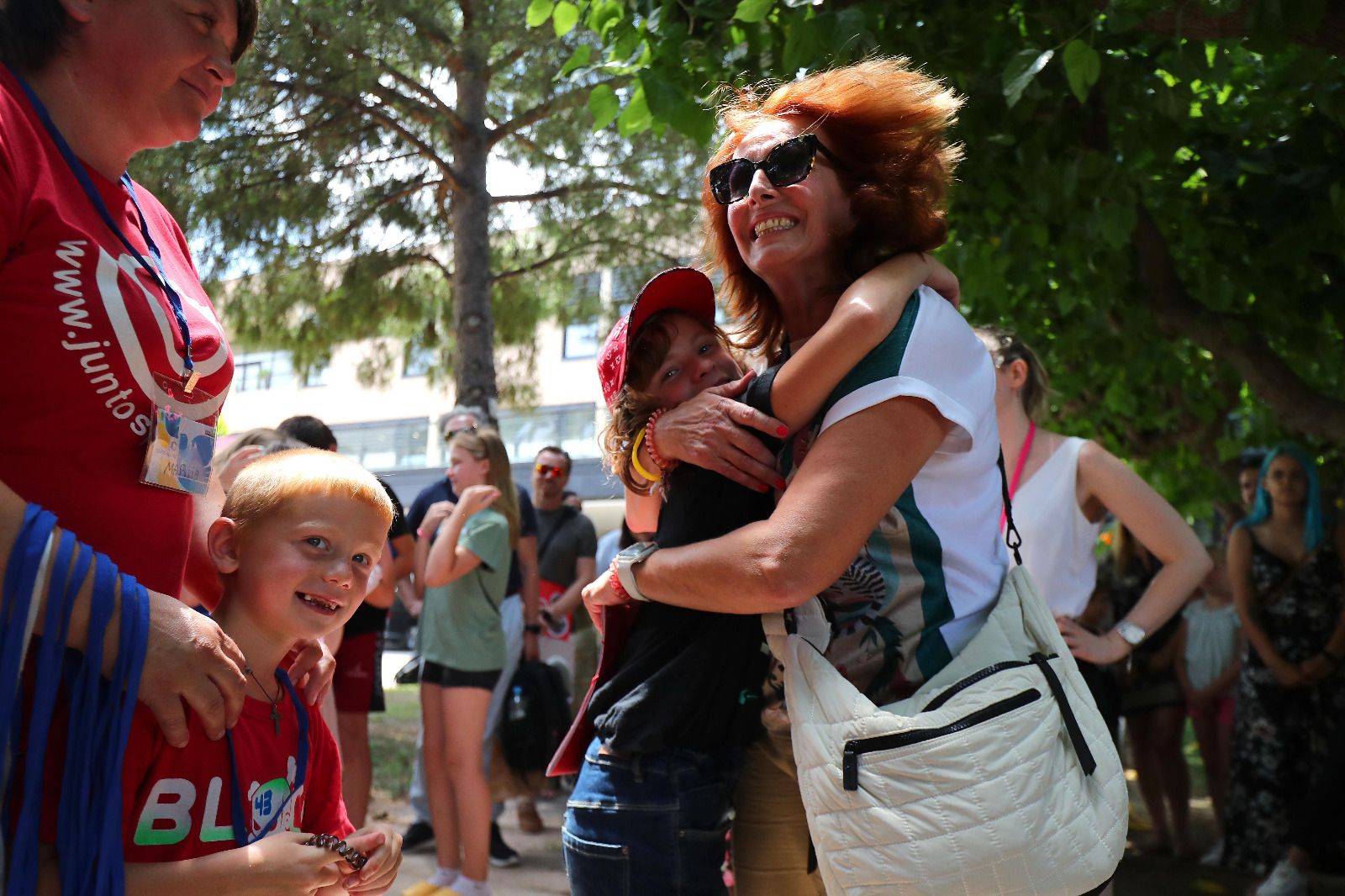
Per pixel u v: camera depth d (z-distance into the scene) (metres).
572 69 4.12
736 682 2.03
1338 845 4.66
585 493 21.23
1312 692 5.04
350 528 1.77
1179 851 5.50
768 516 1.99
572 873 2.08
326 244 9.09
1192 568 2.85
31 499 1.55
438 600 4.51
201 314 1.84
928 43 4.11
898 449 1.71
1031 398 3.03
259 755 1.74
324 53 7.79
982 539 1.92
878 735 1.67
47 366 1.53
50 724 1.49
